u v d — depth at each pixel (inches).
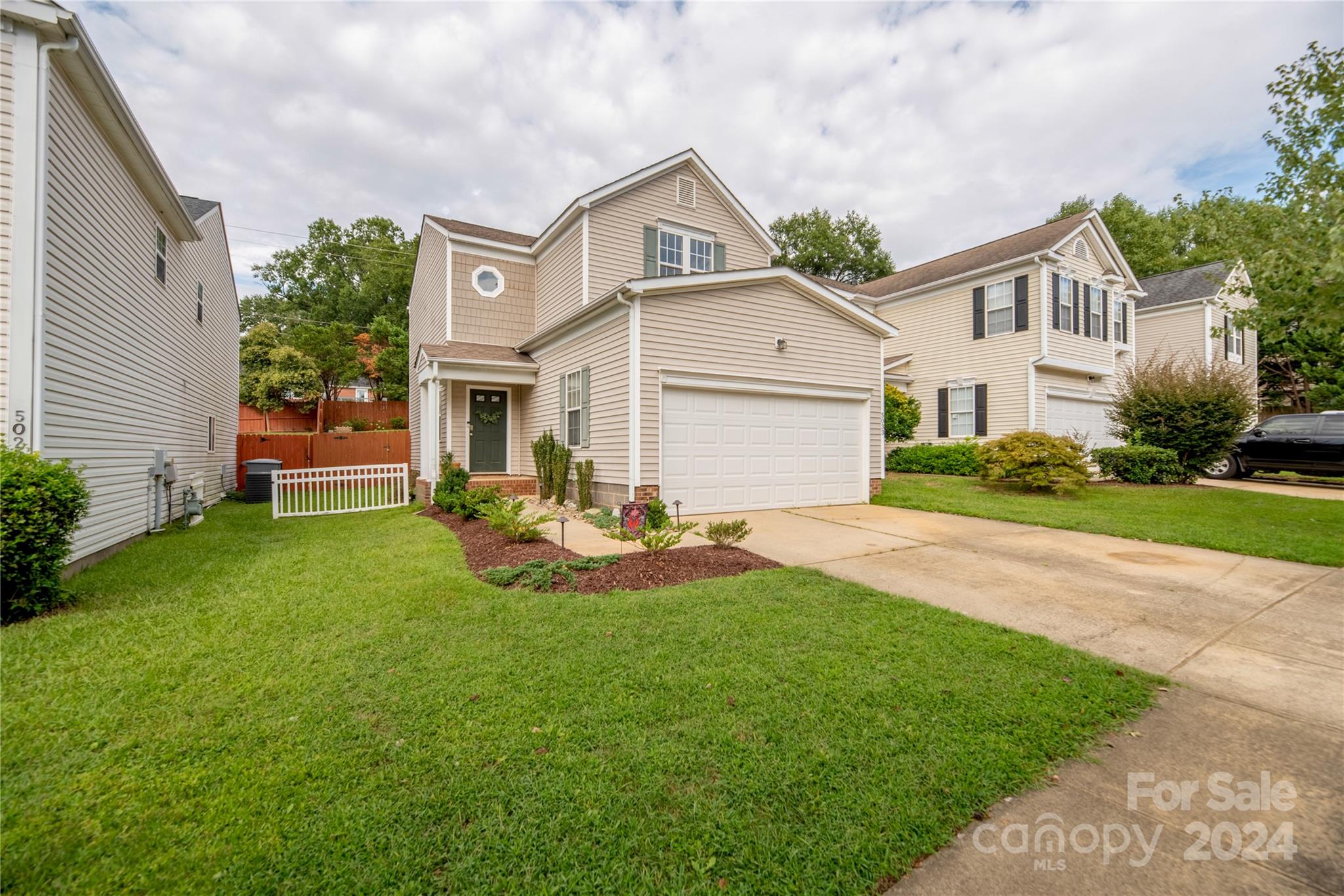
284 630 154.7
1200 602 194.1
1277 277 272.8
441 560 239.3
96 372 244.7
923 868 75.6
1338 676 136.7
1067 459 440.1
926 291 705.0
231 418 618.8
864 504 434.9
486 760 95.8
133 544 288.4
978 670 134.7
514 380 485.1
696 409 360.5
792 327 399.5
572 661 135.8
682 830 80.4
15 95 194.9
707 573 222.4
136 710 110.3
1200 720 115.9
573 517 358.0
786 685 125.4
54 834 76.7
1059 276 613.0
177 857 73.3
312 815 81.6
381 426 944.3
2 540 156.3
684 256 515.2
